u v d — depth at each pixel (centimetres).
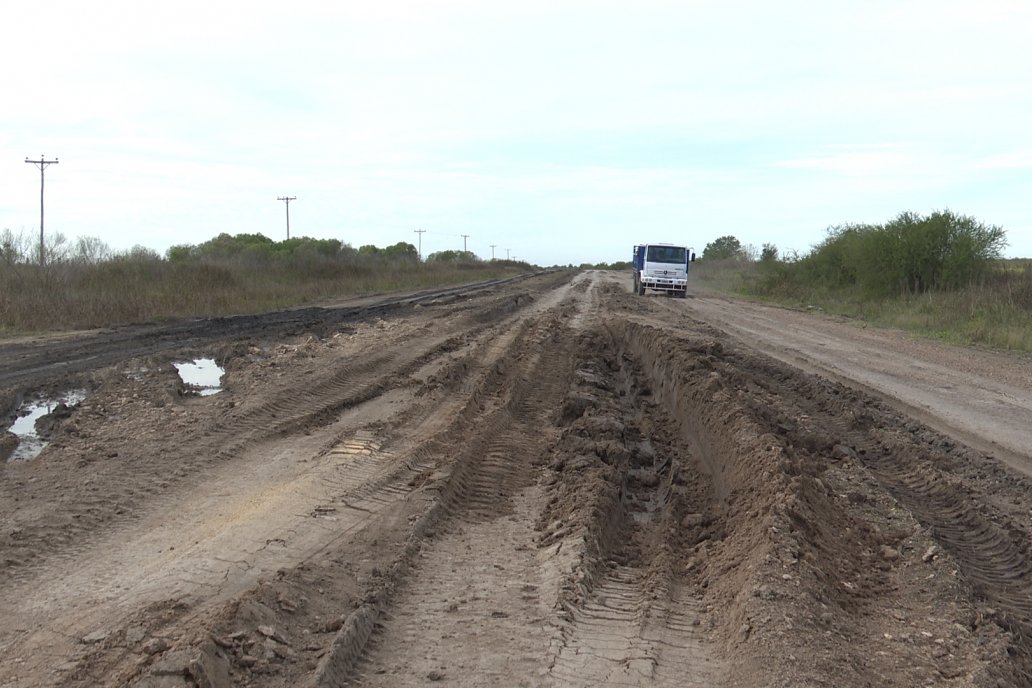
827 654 496
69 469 846
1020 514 811
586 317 2783
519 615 568
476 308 2816
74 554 634
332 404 1187
